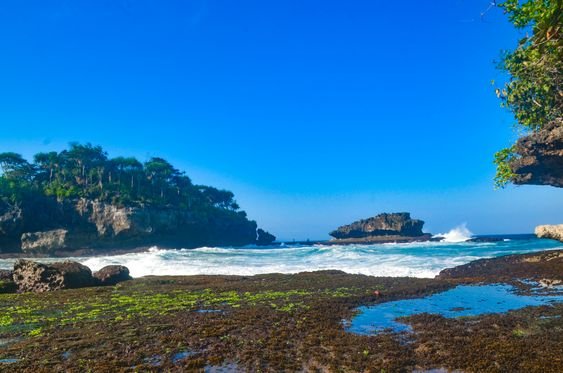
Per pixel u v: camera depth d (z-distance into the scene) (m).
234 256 45.66
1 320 14.78
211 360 10.10
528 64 8.30
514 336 11.52
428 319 13.82
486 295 18.41
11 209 84.94
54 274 23.62
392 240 113.12
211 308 16.27
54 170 107.12
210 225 122.06
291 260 39.28
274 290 20.59
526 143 20.48
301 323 13.57
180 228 108.81
